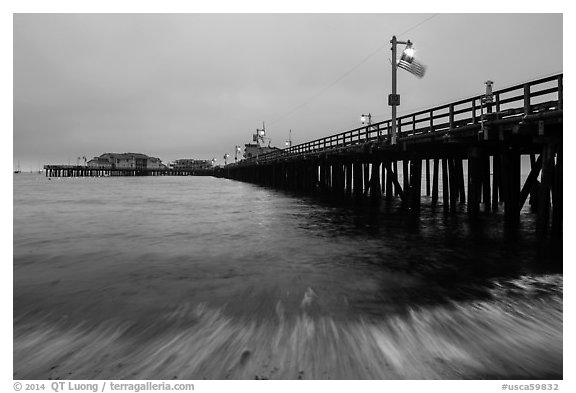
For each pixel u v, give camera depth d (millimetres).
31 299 6012
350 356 4145
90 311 5488
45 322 5098
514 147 12125
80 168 117812
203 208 21422
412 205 16109
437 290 6383
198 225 14570
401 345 4406
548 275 7152
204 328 4883
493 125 9742
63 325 5004
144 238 11719
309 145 29016
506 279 6953
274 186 43719
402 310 5469
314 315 5289
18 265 8258
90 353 4250
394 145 14711
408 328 4859
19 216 17688
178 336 4656
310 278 7184
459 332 4738
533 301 5801
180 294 6242
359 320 5098
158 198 29844
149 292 6359
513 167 12180
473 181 11906
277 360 4070
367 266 8078
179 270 7820
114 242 11039
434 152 16125
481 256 8727
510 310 5449
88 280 7082
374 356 4152
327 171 29906
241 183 66562
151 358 4137
